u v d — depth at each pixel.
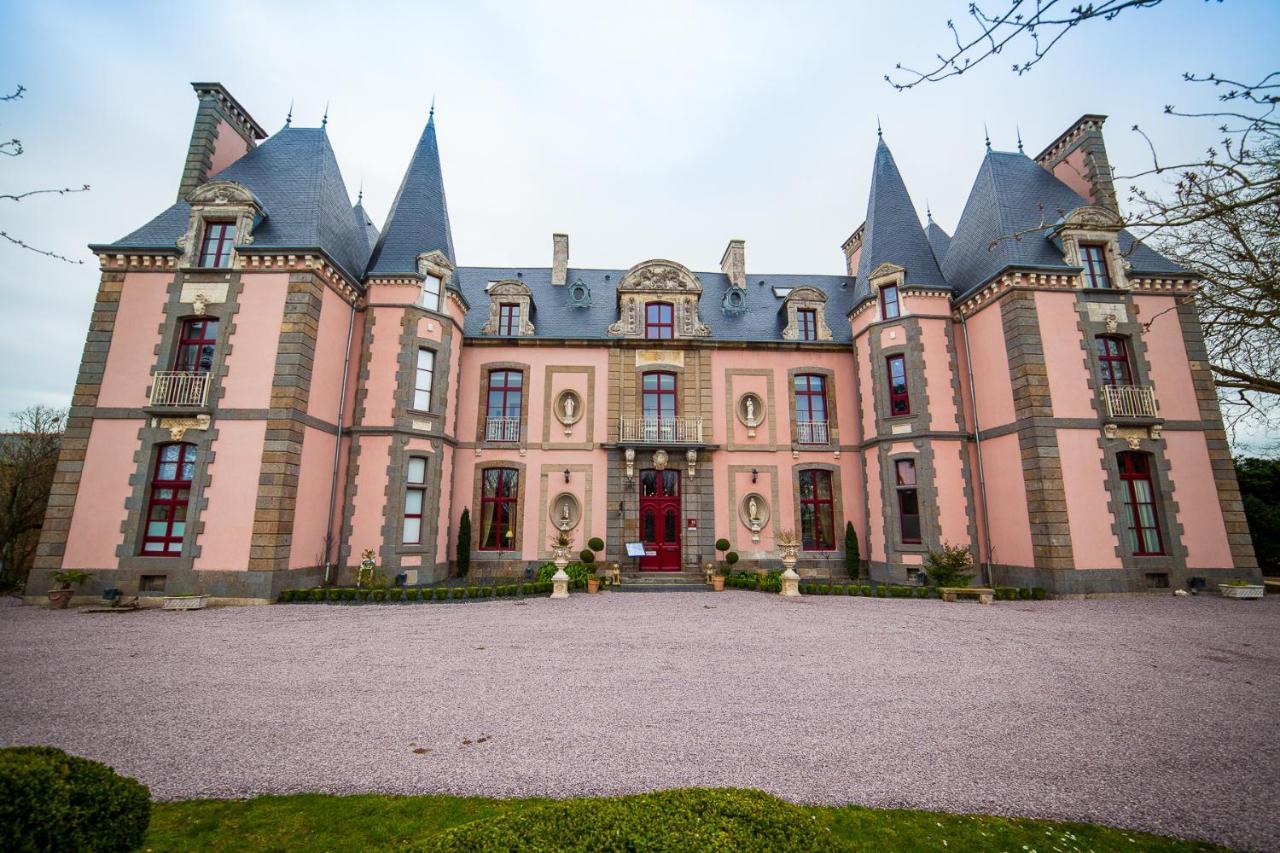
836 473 19.52
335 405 16.02
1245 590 14.08
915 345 17.70
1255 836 4.12
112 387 14.20
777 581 15.99
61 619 11.42
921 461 17.16
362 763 5.13
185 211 15.87
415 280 17.14
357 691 7.05
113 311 14.59
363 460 16.05
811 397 20.25
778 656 8.77
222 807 4.36
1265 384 5.43
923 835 4.04
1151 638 9.91
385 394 16.45
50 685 7.18
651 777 4.88
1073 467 14.95
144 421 13.97
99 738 5.60
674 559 18.97
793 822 2.72
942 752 5.45
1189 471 15.35
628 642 9.64
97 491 13.64
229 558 13.23
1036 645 9.45
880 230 19.61
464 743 5.57
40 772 2.85
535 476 18.97
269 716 6.23
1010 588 14.35
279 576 13.46
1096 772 5.07
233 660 8.38
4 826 2.61
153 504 13.84
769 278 24.16
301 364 14.32
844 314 21.98
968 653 8.95
